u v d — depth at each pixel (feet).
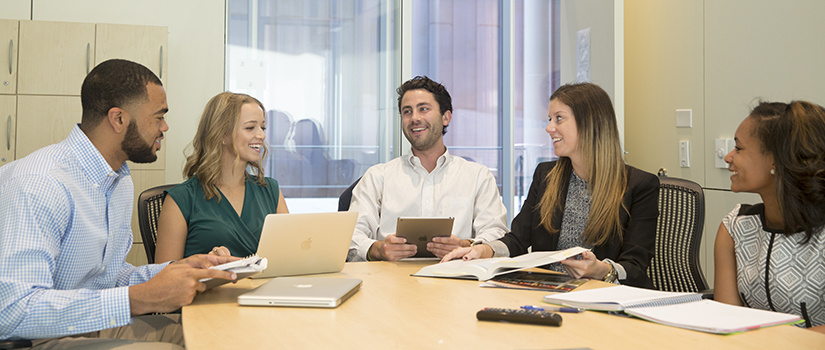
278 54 12.84
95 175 5.67
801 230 5.86
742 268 6.34
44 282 5.03
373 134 13.32
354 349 4.00
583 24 13.19
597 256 7.86
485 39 13.89
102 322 4.95
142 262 11.57
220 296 5.59
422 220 7.41
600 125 7.86
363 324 4.61
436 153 9.55
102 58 11.44
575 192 8.28
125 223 6.39
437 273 6.58
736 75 10.71
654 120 12.91
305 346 4.06
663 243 8.05
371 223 9.25
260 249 6.38
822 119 5.78
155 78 5.91
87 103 5.65
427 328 4.50
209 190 7.61
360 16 13.19
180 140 12.44
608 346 4.03
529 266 6.21
